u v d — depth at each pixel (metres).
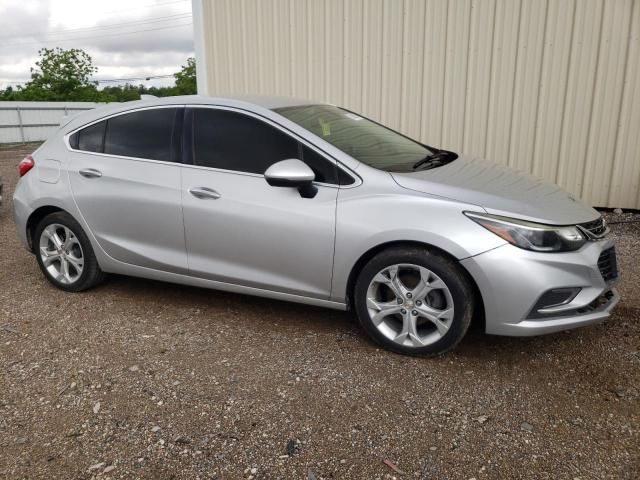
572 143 6.84
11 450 2.61
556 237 3.08
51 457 2.56
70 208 4.24
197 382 3.15
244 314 4.06
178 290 4.54
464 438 2.64
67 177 4.26
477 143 7.25
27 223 4.51
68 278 4.47
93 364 3.37
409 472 2.42
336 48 7.64
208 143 3.82
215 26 8.24
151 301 4.32
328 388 3.07
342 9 7.47
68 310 4.18
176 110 3.97
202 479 2.40
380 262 3.30
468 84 7.10
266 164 3.62
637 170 6.64
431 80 7.26
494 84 6.99
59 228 4.42
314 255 3.46
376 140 4.03
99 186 4.12
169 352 3.50
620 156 6.68
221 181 3.71
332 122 4.02
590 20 6.43
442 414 2.83
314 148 3.52
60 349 3.57
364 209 3.32
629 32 6.32
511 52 6.83
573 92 6.70
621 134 6.62
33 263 5.36
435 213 3.18
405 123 7.54
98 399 3.00
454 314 3.19
